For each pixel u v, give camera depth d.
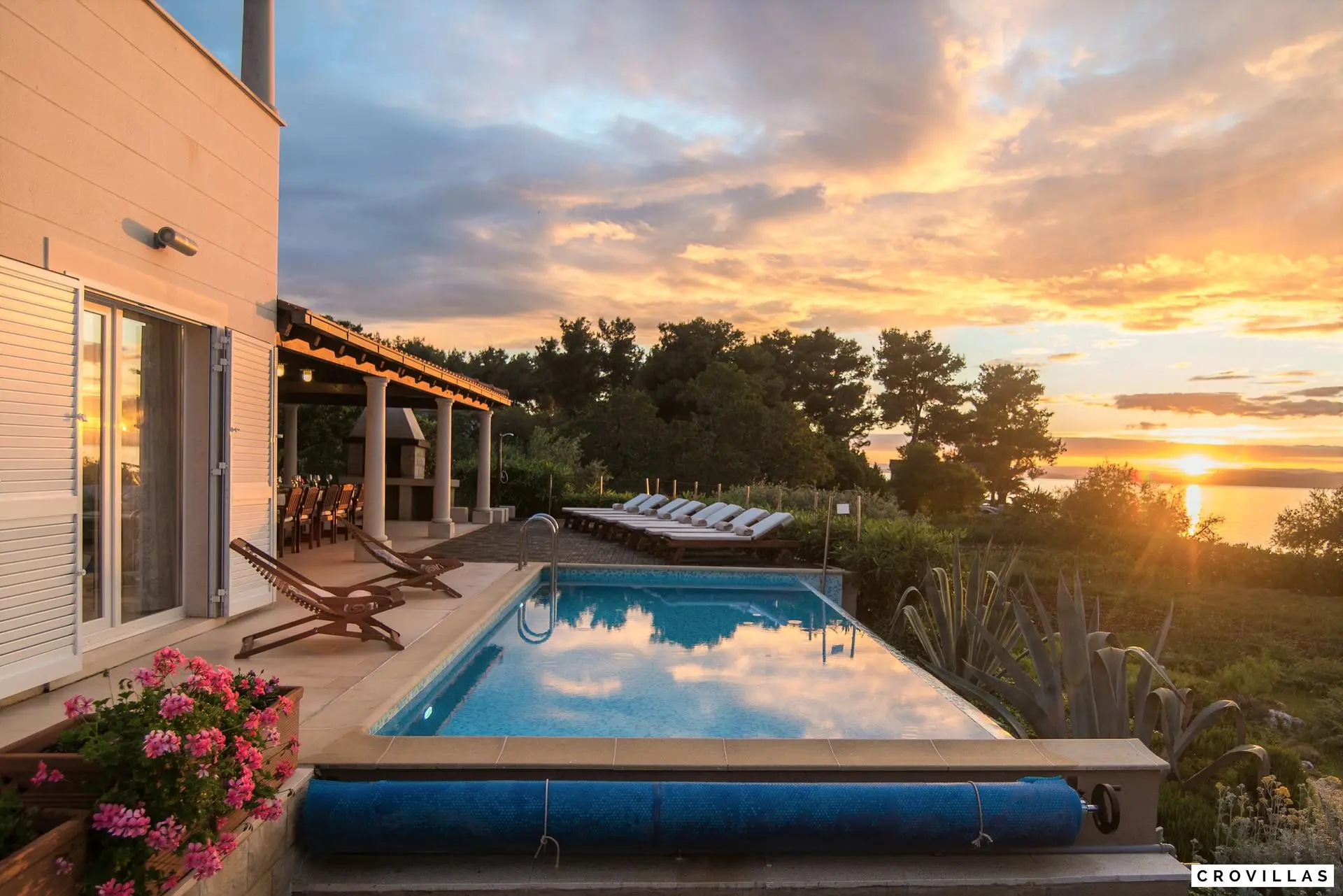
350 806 2.97
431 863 3.10
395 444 17.55
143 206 4.89
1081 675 4.92
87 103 4.37
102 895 2.04
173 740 2.15
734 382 37.25
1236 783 4.51
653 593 9.62
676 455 35.81
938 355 52.88
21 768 2.25
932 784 3.25
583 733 4.41
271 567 5.29
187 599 5.85
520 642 6.79
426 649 5.34
